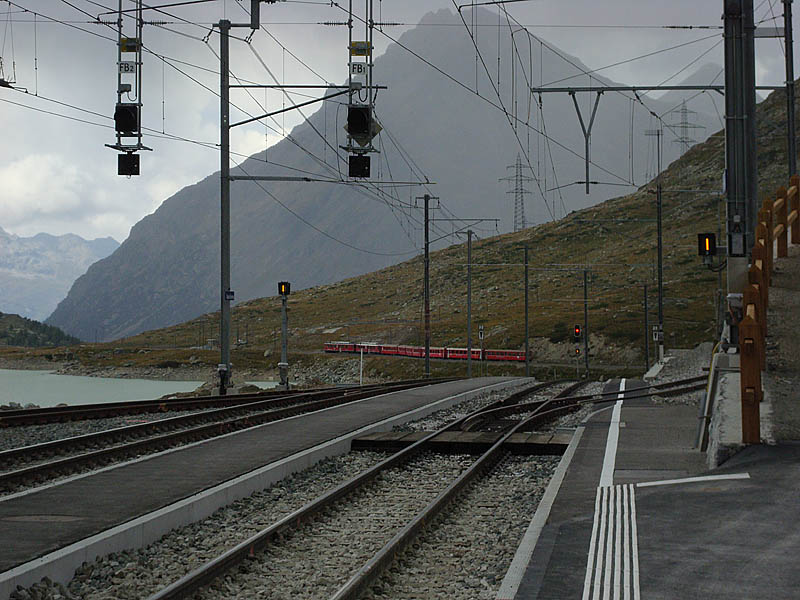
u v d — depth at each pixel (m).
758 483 9.84
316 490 13.08
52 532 8.90
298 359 137.50
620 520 8.76
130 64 23.00
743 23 16.86
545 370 94.56
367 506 11.59
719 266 20.52
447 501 11.27
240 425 19.97
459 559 8.66
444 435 18.17
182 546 9.37
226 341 32.81
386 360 117.12
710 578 6.70
